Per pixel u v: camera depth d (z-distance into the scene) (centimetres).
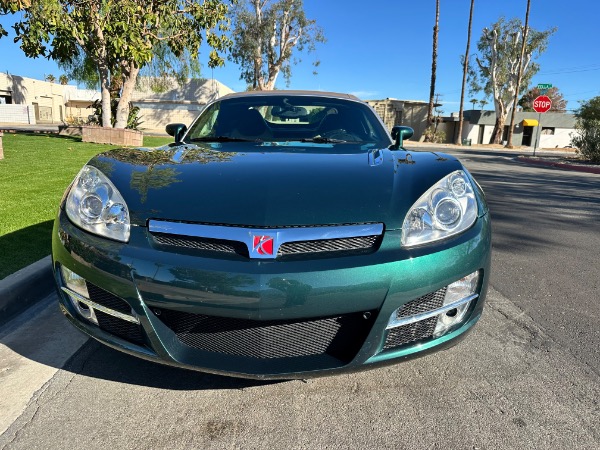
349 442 167
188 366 175
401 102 3831
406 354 177
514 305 291
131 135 1367
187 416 182
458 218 186
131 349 181
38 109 4244
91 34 1270
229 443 167
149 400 192
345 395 196
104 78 1469
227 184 191
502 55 3688
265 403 190
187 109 3475
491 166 1405
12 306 268
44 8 1005
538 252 409
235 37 3222
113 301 181
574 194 776
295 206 176
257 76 3316
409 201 183
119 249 175
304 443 167
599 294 311
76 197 198
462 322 189
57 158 897
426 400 192
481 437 170
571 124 4031
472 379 207
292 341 176
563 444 166
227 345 178
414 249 173
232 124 316
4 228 398
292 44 3288
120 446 165
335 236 169
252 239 166
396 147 269
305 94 353
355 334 176
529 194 764
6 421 178
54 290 303
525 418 181
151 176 200
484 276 190
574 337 248
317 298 163
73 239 186
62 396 194
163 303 169
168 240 174
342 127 311
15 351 230
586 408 187
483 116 3866
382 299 167
